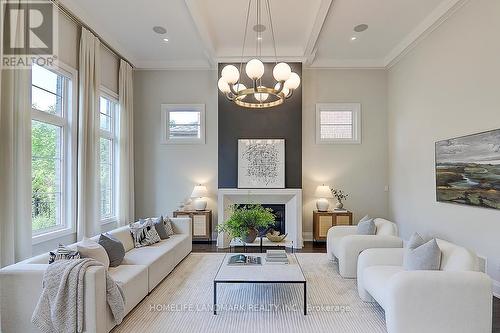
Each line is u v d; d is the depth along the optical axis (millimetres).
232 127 6777
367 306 3430
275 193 6629
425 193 5395
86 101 5012
